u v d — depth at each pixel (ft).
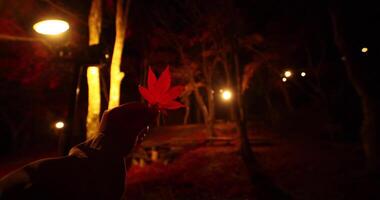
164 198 30.27
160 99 4.25
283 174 35.47
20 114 80.79
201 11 61.11
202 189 32.17
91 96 24.11
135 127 4.30
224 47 60.54
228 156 47.80
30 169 3.78
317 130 67.82
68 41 11.55
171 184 34.73
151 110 4.27
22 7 42.88
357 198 25.40
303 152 48.42
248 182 33.01
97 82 24.34
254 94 110.11
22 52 62.49
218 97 106.32
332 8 33.27
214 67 71.92
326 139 59.52
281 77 64.34
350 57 33.14
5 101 73.97
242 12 54.90
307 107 89.76
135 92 51.34
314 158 42.88
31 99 75.61
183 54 70.28
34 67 65.10
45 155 65.72
